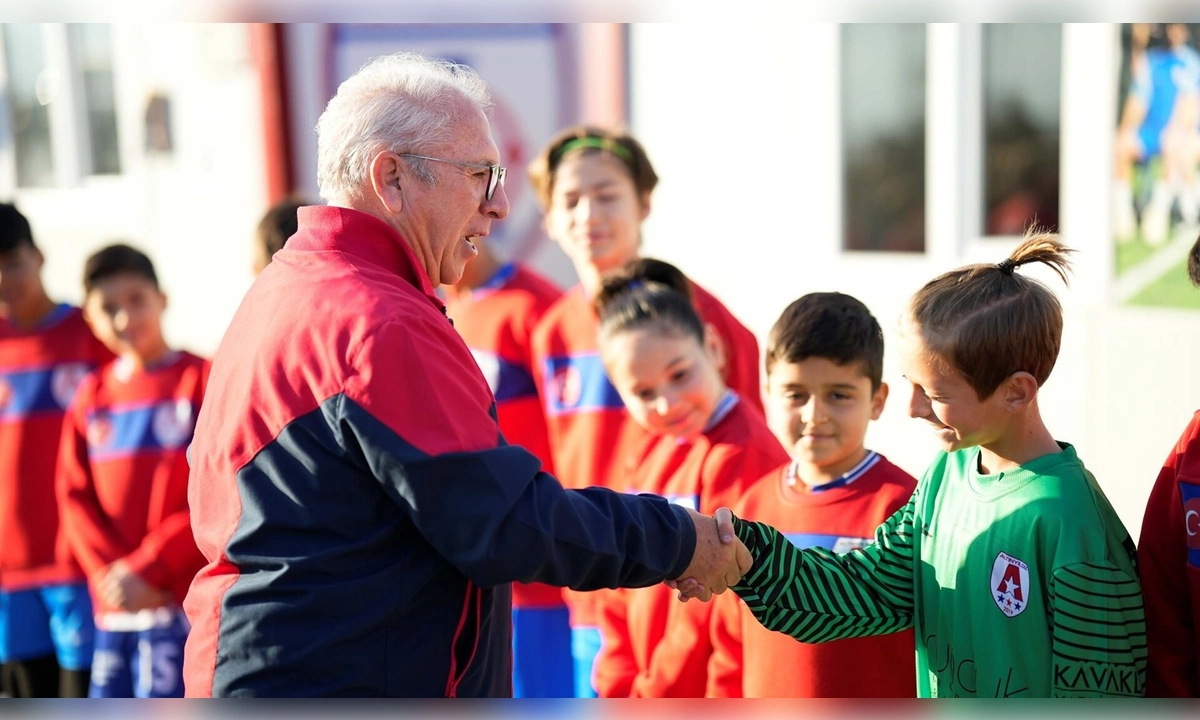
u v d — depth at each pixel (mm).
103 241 11844
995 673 2908
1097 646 2752
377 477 2844
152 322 6031
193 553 5848
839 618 3246
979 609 2947
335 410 2865
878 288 7902
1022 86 7332
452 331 3057
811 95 8156
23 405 6469
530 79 9406
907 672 3535
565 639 5332
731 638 3869
